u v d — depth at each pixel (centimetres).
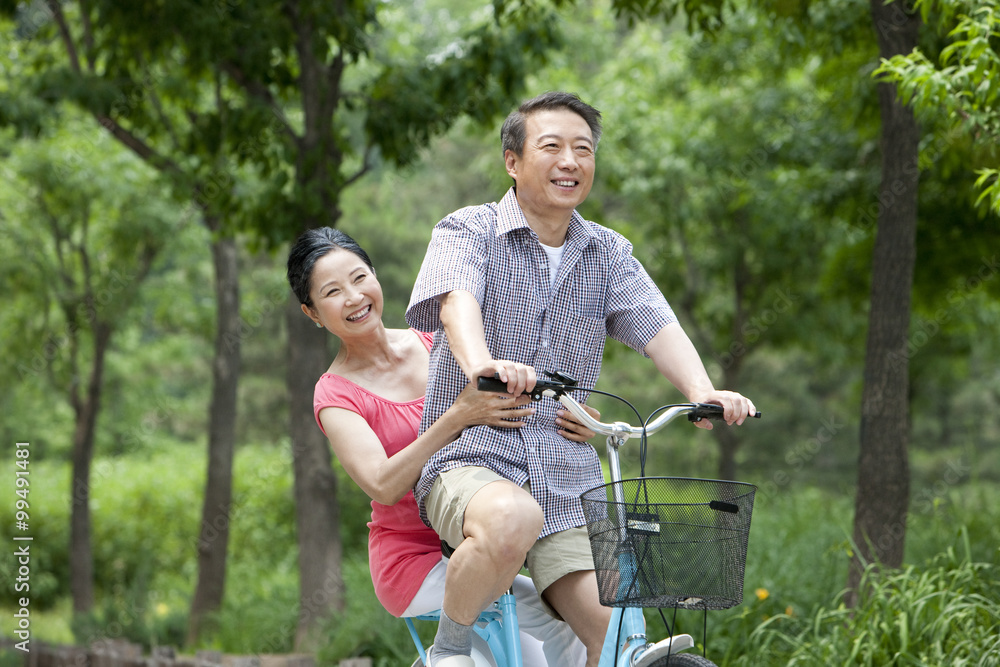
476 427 402
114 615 1558
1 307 1897
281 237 1072
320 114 1128
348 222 2681
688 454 2667
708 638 798
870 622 692
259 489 2434
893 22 819
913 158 834
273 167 1141
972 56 598
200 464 2867
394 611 464
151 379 2816
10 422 2797
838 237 1880
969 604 661
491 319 405
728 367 2105
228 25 1076
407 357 490
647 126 1967
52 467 2931
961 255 1320
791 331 2120
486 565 370
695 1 968
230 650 1248
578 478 418
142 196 1783
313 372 1136
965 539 744
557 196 400
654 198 1998
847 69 1236
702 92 2038
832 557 940
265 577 1792
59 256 1822
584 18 2088
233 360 1456
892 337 829
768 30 1220
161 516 2527
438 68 1138
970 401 2867
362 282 468
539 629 462
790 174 1644
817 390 2845
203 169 1226
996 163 746
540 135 400
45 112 1282
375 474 415
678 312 2364
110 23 1138
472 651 427
